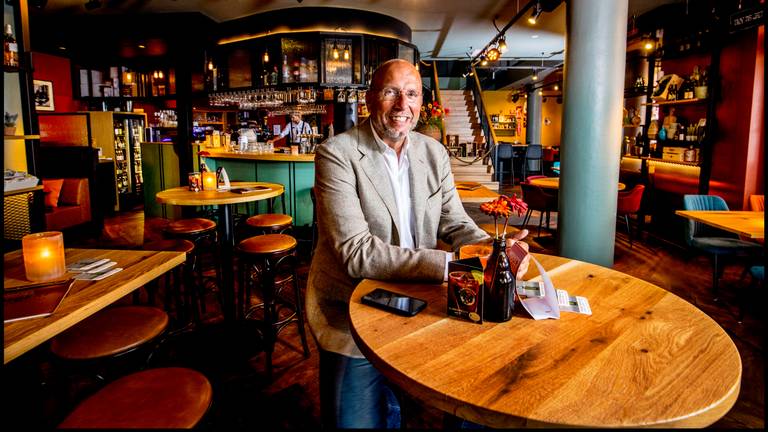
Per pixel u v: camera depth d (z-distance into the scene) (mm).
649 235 6062
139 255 1805
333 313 1594
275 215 3783
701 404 803
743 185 4801
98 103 8383
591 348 1014
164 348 2646
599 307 1253
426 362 947
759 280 3000
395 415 1661
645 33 6414
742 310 3156
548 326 1128
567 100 3529
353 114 6855
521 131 18750
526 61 12344
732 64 4934
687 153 5578
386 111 1553
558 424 756
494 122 19047
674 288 3918
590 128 3463
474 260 1246
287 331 3055
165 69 7383
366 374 1559
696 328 1116
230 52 7234
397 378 915
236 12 7066
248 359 2652
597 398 822
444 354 982
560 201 3699
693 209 3896
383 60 7242
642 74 6824
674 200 5875
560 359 963
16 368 1936
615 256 4992
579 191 3553
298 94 6984
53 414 2002
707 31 5227
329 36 6492
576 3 3395
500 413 785
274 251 2654
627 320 1166
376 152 1615
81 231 6004
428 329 1104
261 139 8672
